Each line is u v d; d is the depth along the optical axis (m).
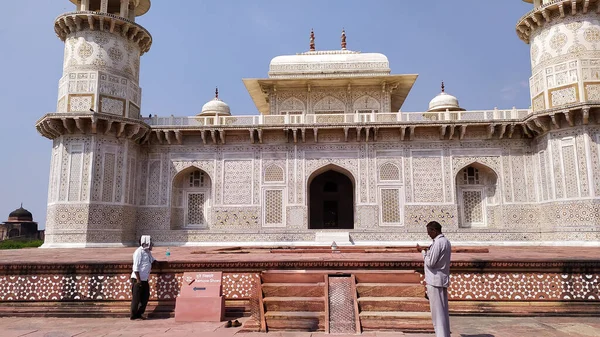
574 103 11.04
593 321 4.17
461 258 4.80
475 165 13.35
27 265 4.75
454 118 13.20
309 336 3.53
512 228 12.68
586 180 11.05
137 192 13.50
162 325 4.06
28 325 4.14
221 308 4.25
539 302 4.46
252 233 13.23
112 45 12.95
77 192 12.04
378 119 13.39
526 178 12.93
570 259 4.50
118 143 12.72
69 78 12.48
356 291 3.94
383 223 13.09
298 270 4.66
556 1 11.55
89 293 4.70
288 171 13.53
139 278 4.37
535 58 12.46
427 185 13.18
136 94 13.60
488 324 4.05
